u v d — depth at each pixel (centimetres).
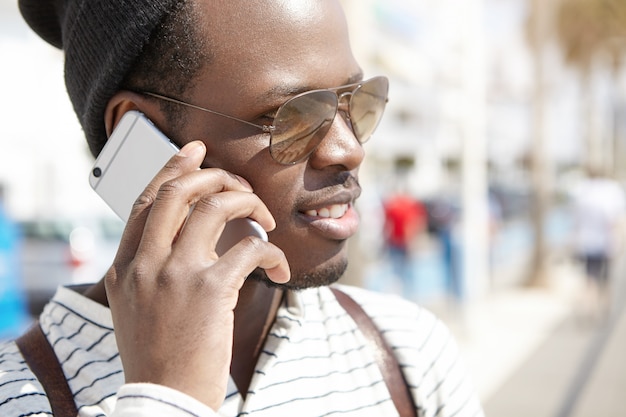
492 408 556
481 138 749
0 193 632
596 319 880
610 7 1872
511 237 1917
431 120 2486
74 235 765
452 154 2870
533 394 590
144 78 114
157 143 112
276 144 107
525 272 1269
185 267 91
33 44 1119
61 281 750
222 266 92
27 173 1122
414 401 124
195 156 101
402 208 1030
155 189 99
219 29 107
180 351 88
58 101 1162
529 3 1184
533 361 694
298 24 107
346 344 125
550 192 1156
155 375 88
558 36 1931
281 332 119
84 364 108
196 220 93
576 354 726
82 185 1186
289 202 109
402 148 2491
